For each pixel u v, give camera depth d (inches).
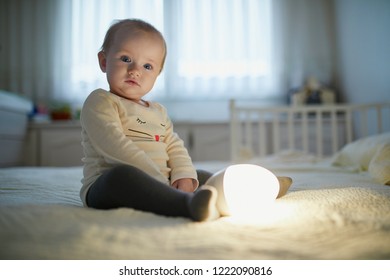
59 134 97.3
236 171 23.1
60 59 110.9
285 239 17.9
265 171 24.4
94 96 29.3
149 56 30.9
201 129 97.8
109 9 110.0
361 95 91.7
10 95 88.7
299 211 22.3
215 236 18.1
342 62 104.9
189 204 21.1
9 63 110.7
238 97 109.8
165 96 111.3
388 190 28.7
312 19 110.0
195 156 97.4
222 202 22.1
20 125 92.5
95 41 109.3
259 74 109.4
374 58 83.3
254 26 109.7
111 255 16.0
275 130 86.0
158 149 30.6
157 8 111.2
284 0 110.0
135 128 29.8
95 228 18.5
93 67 109.9
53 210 22.5
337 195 25.6
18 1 111.2
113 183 23.4
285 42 109.7
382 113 81.2
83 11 110.0
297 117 101.0
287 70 110.0
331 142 95.5
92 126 27.4
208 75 110.1
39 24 111.1
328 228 19.3
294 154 72.6
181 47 110.9
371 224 19.8
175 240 17.5
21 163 94.4
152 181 23.5
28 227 19.1
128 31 30.6
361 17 89.8
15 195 31.7
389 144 41.1
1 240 17.3
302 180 41.3
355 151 56.3
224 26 109.7
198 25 109.9
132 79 30.1
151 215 22.0
